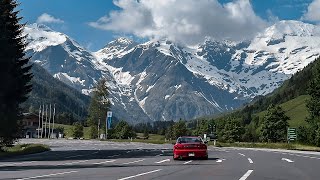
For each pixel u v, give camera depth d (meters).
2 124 42.19
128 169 22.28
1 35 40.22
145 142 107.50
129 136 152.38
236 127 135.62
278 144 71.94
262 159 31.25
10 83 41.31
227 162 27.72
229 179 17.23
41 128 174.38
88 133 162.12
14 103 43.78
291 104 186.38
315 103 78.12
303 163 27.00
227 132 136.00
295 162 27.94
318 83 78.06
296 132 74.19
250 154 40.19
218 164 25.81
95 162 28.62
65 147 63.72
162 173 19.86
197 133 166.38
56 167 24.17
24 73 45.38
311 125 76.31
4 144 45.78
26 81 44.81
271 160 30.00
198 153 30.20
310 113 78.88
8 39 41.19
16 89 42.97
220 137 140.75
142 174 19.34
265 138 117.88
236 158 32.59
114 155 38.94
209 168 22.75
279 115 117.56
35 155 39.88
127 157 35.22
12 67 41.75
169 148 61.25
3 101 42.38
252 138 140.38
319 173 20.20
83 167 23.97
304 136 74.75
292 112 171.75
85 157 35.56
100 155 39.00
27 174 19.66
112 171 21.05
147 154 40.97
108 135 151.75
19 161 30.91
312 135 73.50
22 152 42.28
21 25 44.69
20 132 46.19
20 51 44.28
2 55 39.88
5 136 43.69
